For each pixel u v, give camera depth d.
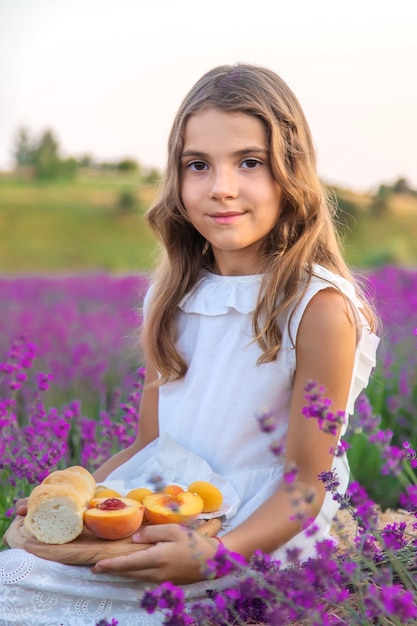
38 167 43.50
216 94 2.57
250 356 2.60
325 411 2.02
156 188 3.10
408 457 2.40
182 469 2.60
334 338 2.49
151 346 2.81
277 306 2.57
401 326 5.96
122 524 2.24
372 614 2.06
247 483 2.55
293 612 1.96
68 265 29.66
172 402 2.77
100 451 3.60
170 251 2.86
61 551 2.25
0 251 30.56
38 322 7.35
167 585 1.91
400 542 2.42
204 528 2.33
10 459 3.31
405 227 27.38
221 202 2.52
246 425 2.58
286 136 2.62
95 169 44.22
